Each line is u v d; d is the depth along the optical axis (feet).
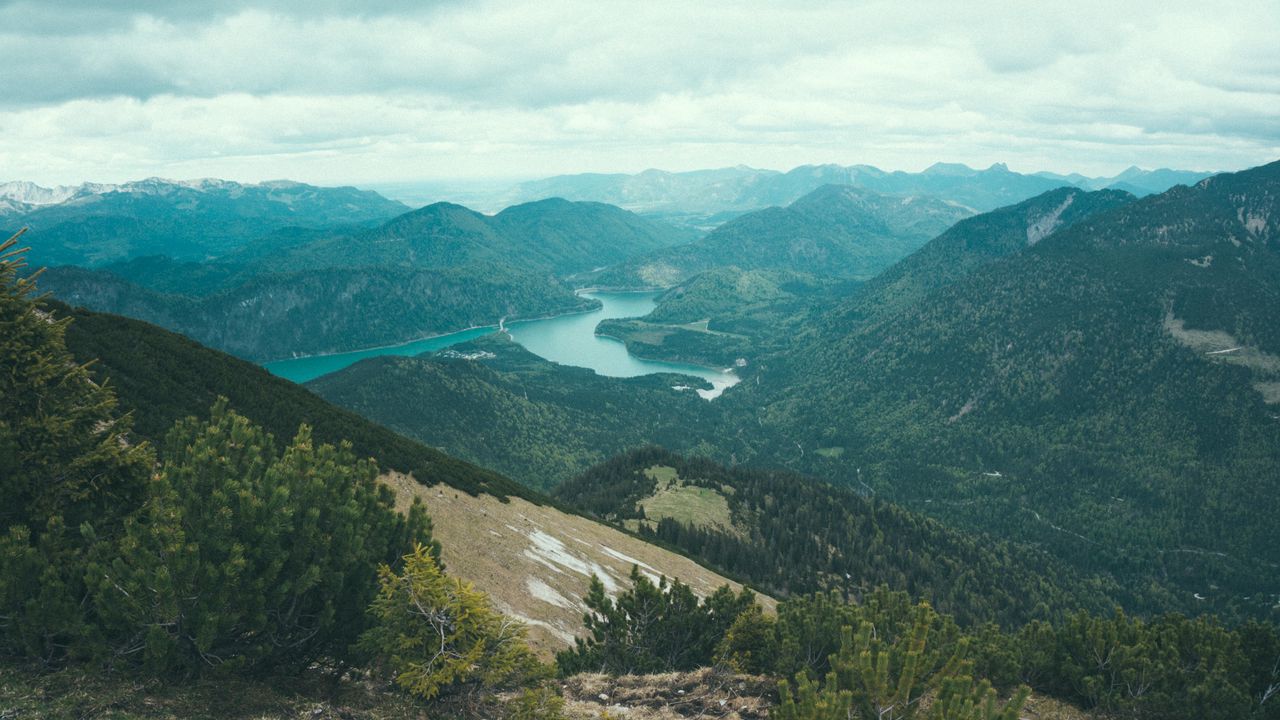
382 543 82.23
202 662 68.90
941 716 64.59
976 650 124.57
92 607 64.39
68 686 61.67
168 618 63.16
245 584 68.33
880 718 69.97
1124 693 118.83
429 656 72.74
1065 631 130.82
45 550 65.57
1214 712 111.24
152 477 76.74
